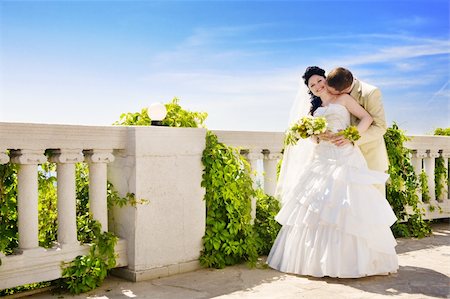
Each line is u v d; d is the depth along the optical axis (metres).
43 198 4.48
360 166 4.53
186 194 4.71
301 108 5.12
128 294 3.99
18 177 3.94
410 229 6.76
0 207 4.02
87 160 4.32
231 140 5.34
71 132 4.09
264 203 5.65
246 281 4.35
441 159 7.57
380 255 4.42
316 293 3.95
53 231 4.54
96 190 4.32
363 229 4.26
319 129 4.46
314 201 4.45
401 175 6.89
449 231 7.10
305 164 4.93
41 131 3.91
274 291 4.02
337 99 4.73
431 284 4.19
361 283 4.23
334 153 4.55
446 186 7.65
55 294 4.04
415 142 7.20
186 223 4.71
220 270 4.75
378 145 4.87
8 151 3.85
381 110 4.70
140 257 4.38
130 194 4.36
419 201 6.99
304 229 4.55
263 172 5.39
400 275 4.51
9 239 4.09
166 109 4.92
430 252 5.58
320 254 4.39
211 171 4.81
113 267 4.36
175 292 4.03
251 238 5.07
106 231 4.33
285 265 4.64
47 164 4.43
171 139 4.59
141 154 4.38
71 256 4.11
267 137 5.65
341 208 4.30
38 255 3.92
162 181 4.52
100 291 4.09
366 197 4.38
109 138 4.33
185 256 4.70
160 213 4.51
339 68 4.62
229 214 4.95
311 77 4.81
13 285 3.79
